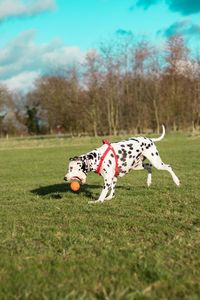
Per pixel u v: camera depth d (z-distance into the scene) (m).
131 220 10.33
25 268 7.02
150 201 12.75
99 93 79.44
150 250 7.73
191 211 11.09
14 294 5.99
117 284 6.16
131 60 78.94
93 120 79.69
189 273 6.52
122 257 7.36
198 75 76.25
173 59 76.06
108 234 9.09
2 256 7.76
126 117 80.06
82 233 9.28
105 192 13.25
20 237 9.15
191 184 15.98
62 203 13.30
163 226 9.59
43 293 5.93
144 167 15.01
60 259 7.42
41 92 96.12
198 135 58.78
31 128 113.50
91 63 78.81
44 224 10.45
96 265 7.04
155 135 64.19
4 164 33.00
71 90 84.56
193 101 76.12
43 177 23.23
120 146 13.77
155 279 6.32
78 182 13.55
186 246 7.93
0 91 105.06
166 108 75.62
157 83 77.06
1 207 13.38
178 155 31.64
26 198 15.02
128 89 79.56
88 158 13.20
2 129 112.62
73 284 6.25
